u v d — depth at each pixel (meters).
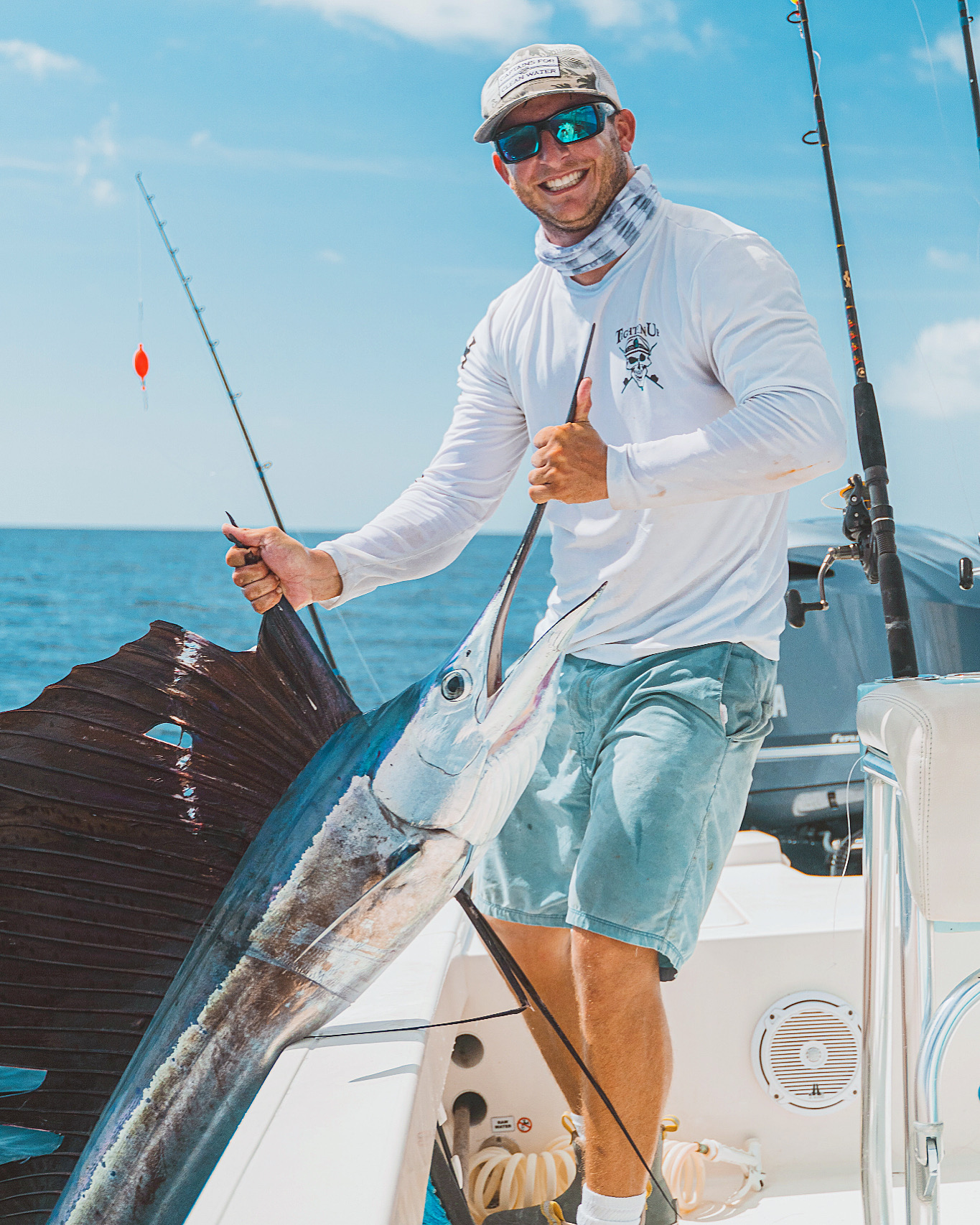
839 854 2.86
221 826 1.36
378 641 37.56
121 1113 1.26
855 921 1.89
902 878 1.23
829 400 1.57
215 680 1.38
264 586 1.74
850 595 2.92
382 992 1.47
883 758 1.21
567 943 1.79
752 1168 1.77
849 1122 1.83
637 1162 1.45
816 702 2.89
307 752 1.38
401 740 1.31
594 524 1.74
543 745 1.40
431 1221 1.45
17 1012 1.33
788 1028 1.83
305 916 1.29
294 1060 1.26
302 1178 0.98
